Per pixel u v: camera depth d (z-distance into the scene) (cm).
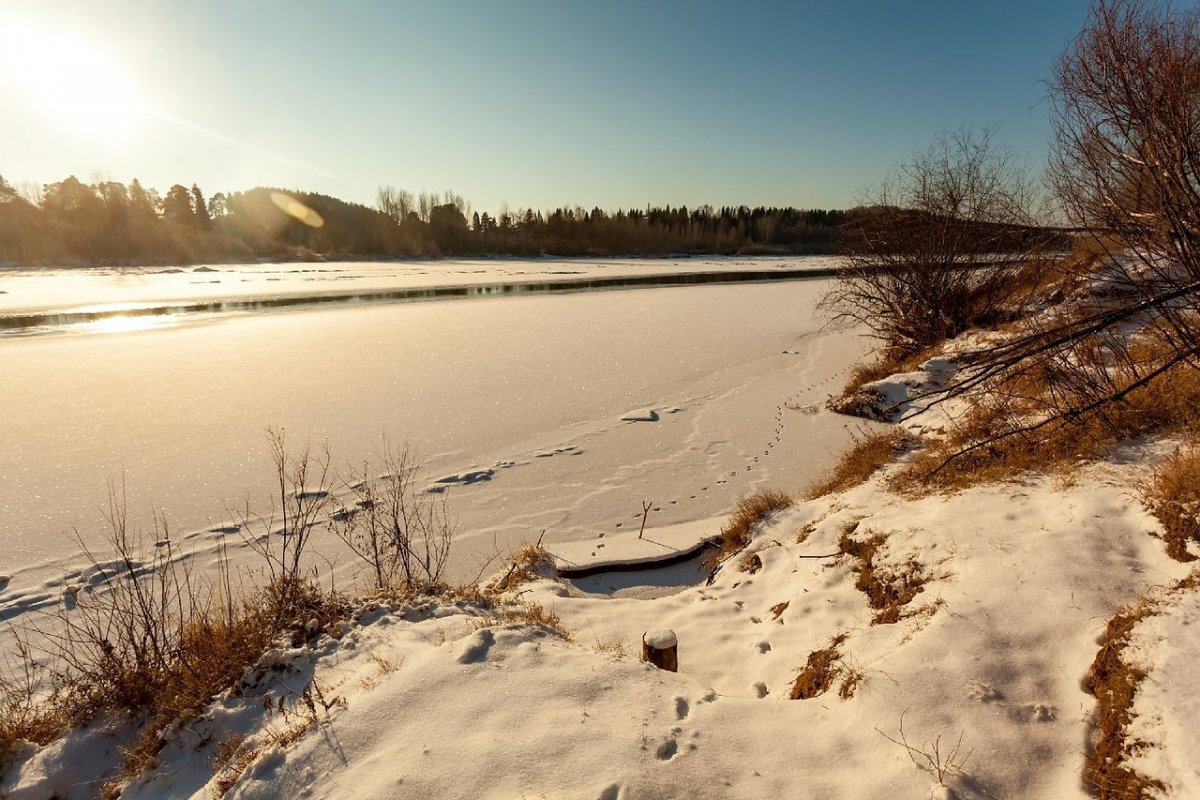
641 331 2195
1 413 1174
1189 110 394
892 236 1380
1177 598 286
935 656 310
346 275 5012
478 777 251
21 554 673
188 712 336
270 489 839
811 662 370
